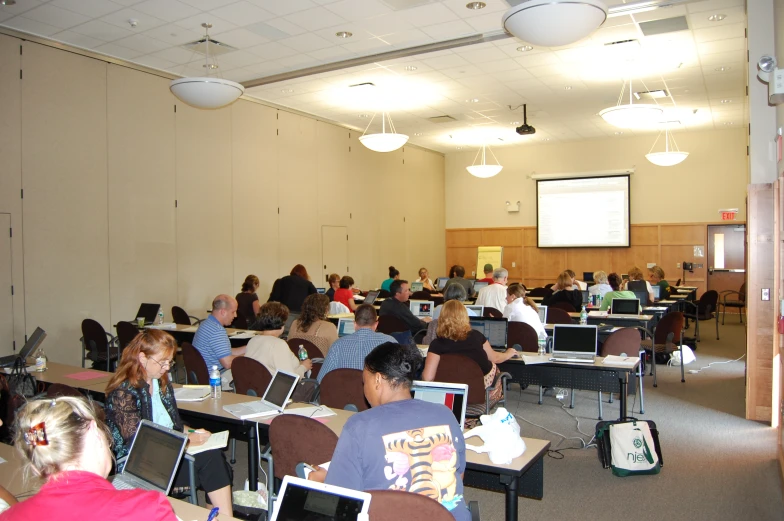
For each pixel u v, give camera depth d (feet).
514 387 22.74
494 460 8.47
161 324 24.94
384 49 26.03
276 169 35.94
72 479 4.88
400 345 7.23
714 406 19.85
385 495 5.44
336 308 28.58
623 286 32.73
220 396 12.47
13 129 23.18
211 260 31.68
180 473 9.40
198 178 30.99
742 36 24.53
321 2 20.88
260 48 25.66
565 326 17.38
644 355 23.53
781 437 13.84
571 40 16.30
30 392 14.06
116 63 26.91
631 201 47.83
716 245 45.42
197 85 21.38
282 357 14.48
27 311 23.61
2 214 22.84
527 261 52.01
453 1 20.97
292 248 37.14
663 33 24.13
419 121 40.78
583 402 20.45
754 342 18.02
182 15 21.93
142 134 28.17
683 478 13.53
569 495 12.66
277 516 5.35
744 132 44.06
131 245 27.63
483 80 30.73
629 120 26.45
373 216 45.14
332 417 10.89
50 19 22.24
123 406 9.26
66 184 25.02
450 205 55.62
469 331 14.15
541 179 50.96
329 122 40.45
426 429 6.60
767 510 11.83
